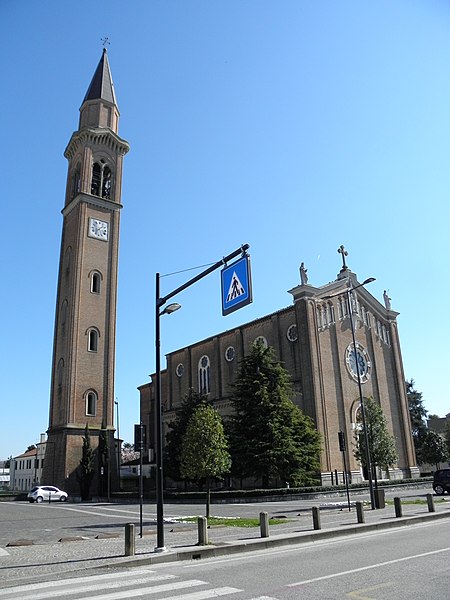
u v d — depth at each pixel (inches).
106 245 2313.0
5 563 523.2
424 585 359.9
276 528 730.8
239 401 1590.8
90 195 2315.5
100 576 447.5
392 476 1957.4
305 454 1531.7
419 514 824.3
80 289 2172.7
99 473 1969.7
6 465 6053.2
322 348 1854.1
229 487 1801.2
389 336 2201.0
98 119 2492.6
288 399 1590.8
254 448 1477.6
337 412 1823.3
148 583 409.7
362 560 468.4
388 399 2084.2
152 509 1259.8
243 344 2180.1
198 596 354.9
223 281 611.5
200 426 939.3
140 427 769.6
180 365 2566.4
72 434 1975.9
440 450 2689.5
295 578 404.2
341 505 1109.1
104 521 994.1
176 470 1854.1
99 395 2097.7
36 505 1646.2
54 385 2193.7
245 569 456.8
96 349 2148.1
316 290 1895.9
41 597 368.5
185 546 582.6
